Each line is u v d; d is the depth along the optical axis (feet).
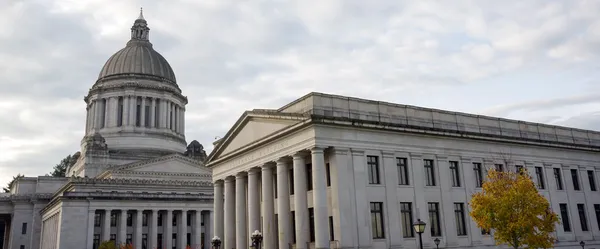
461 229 161.38
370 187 143.95
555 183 192.85
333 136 141.18
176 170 330.75
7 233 373.20
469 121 176.14
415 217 150.10
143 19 414.00
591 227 197.47
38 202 347.36
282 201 151.43
